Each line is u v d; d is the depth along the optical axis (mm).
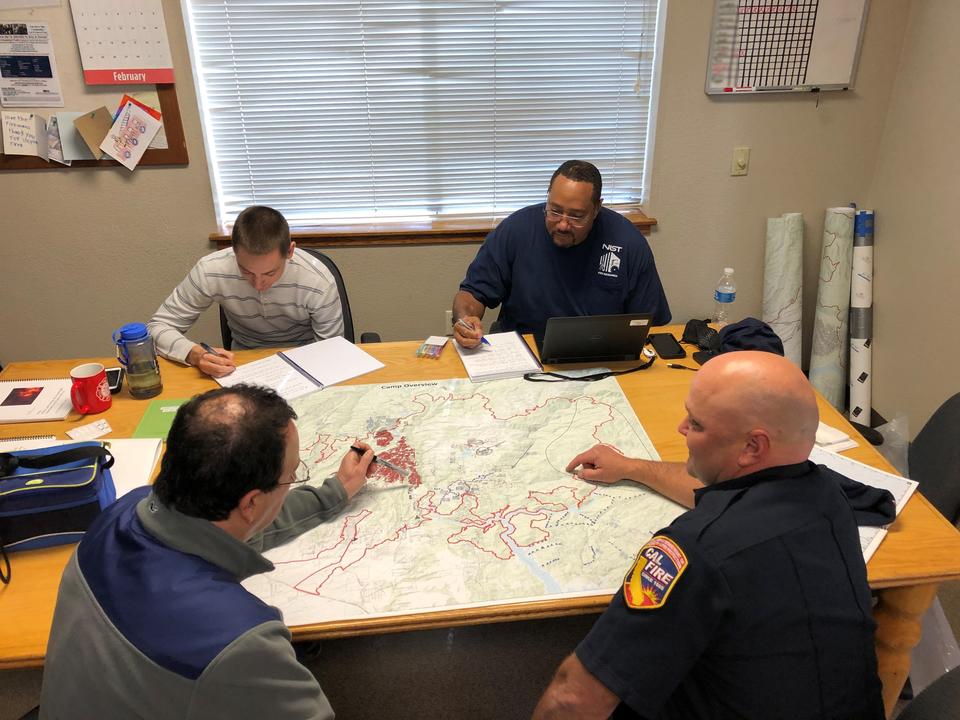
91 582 962
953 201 2580
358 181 3006
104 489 1362
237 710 907
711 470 1100
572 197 2062
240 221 1895
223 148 2893
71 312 3035
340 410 1783
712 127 2889
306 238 2939
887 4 2717
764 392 1021
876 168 3000
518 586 1232
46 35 2527
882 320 3041
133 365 1815
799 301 3129
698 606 955
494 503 1439
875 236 3045
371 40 2732
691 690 1066
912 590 1301
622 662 967
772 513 1013
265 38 2701
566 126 2965
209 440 964
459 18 2719
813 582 996
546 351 1985
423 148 2959
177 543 983
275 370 1978
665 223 3062
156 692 891
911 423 2906
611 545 1323
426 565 1280
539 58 2820
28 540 1307
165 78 2631
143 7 2523
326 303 2227
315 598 1208
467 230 2967
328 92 2816
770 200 3047
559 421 1729
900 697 1717
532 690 1828
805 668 999
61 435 1681
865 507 1385
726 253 3148
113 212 2848
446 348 2127
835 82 2824
